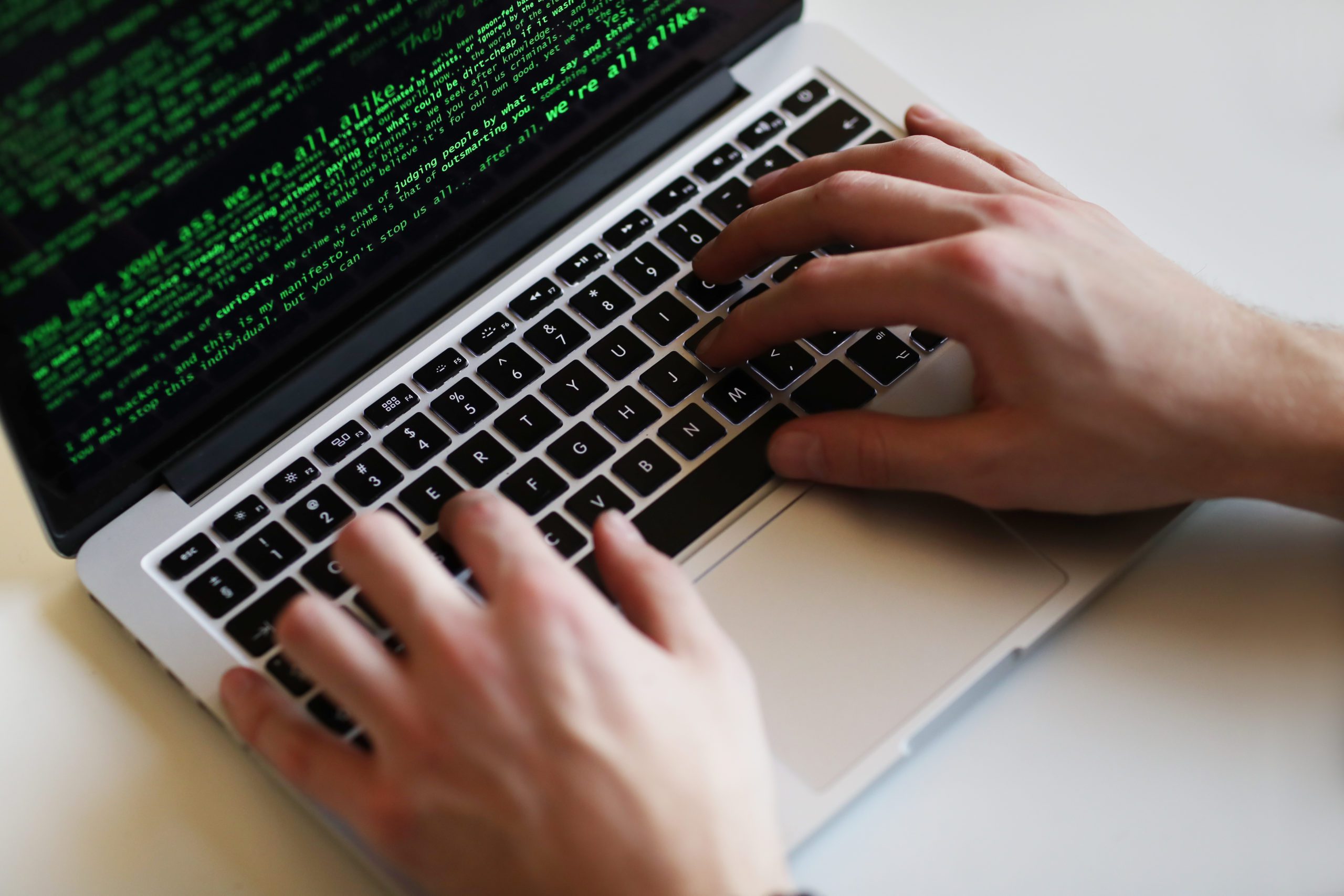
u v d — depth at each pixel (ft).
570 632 1.39
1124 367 1.62
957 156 1.91
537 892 1.33
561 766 1.33
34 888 1.61
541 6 1.83
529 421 1.85
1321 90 2.29
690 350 1.92
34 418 1.57
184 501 1.79
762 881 1.37
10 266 1.44
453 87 1.80
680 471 1.82
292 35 1.56
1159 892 1.62
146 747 1.69
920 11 2.37
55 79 1.38
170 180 1.55
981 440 1.66
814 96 2.18
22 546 1.84
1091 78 2.31
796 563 1.76
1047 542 1.78
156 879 1.62
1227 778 1.68
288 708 1.57
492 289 1.97
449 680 1.38
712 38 2.12
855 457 1.73
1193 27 2.35
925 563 1.77
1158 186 2.19
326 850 1.64
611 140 2.08
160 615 1.70
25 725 1.70
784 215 1.86
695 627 1.50
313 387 1.87
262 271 1.72
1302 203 2.18
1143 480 1.68
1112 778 1.68
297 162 1.67
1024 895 1.61
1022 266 1.62
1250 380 1.67
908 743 1.64
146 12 1.42
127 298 1.59
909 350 1.93
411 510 1.78
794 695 1.67
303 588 1.72
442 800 1.36
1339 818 1.65
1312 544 1.82
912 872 1.62
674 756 1.36
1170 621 1.78
